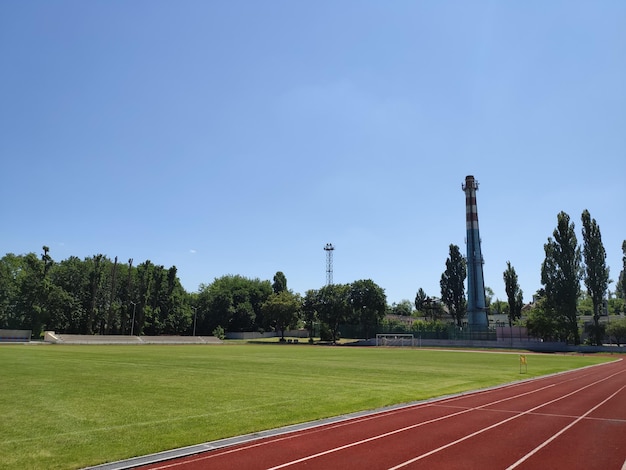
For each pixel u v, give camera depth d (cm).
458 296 11331
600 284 8400
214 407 1766
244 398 2000
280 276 14700
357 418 1628
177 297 12262
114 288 11000
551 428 1497
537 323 8706
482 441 1306
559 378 3328
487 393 2397
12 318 9325
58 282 10662
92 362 3950
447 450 1205
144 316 11219
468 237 10044
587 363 5138
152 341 10338
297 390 2284
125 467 1038
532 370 3931
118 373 3033
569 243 8525
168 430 1374
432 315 15050
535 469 1045
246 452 1170
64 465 1042
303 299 12425
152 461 1083
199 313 13338
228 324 13375
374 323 11950
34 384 2384
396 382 2722
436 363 4584
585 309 15125
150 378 2761
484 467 1058
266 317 12356
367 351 7544
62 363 3762
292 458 1120
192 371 3281
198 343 10781
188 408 1741
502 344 9106
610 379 3262
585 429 1488
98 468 1030
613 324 8700
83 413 1627
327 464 1072
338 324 12406
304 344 10931
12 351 5466
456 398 2186
